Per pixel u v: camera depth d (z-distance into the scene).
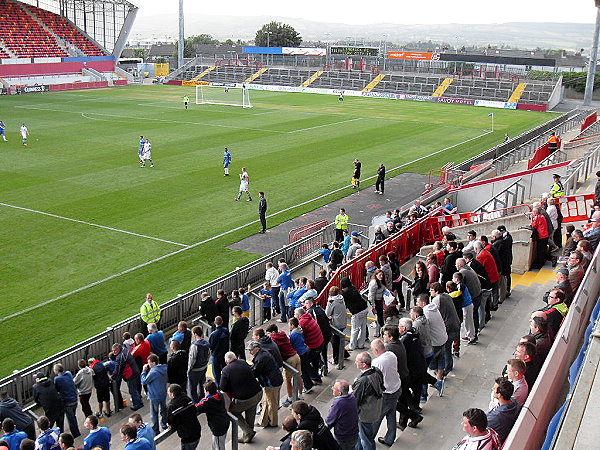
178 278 23.00
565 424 6.89
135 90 92.19
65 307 20.47
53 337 18.44
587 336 9.67
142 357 13.88
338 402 8.95
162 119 62.50
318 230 28.20
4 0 97.56
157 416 12.52
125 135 52.66
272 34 161.12
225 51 136.50
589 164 27.86
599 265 12.41
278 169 40.97
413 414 10.45
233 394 10.81
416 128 59.97
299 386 12.50
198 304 18.92
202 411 10.24
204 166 41.22
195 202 32.91
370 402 9.31
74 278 22.88
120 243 26.61
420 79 93.69
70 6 102.62
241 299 17.30
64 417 13.46
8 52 88.12
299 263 24.22
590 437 6.53
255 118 64.56
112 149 46.41
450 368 12.02
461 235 21.31
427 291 14.32
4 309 20.30
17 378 13.88
